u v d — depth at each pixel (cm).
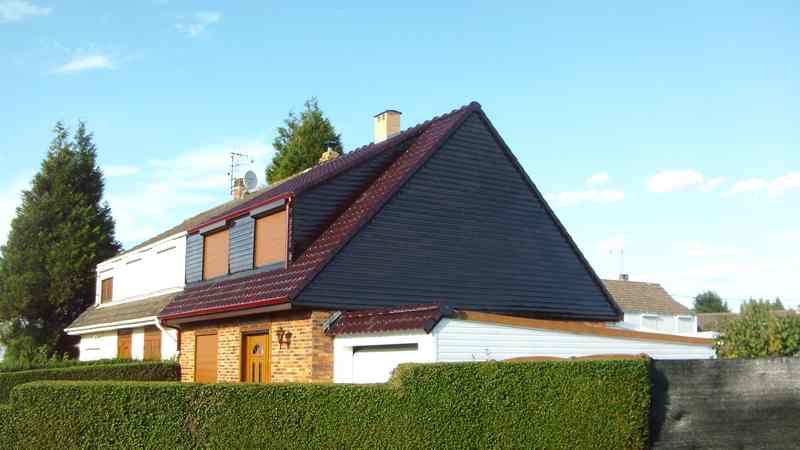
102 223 4944
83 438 1076
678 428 1408
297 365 1756
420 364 1204
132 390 1080
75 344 4703
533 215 2234
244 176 3738
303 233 1934
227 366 2039
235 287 2038
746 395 1455
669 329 4381
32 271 4612
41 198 4747
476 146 2166
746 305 1762
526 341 1622
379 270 1862
